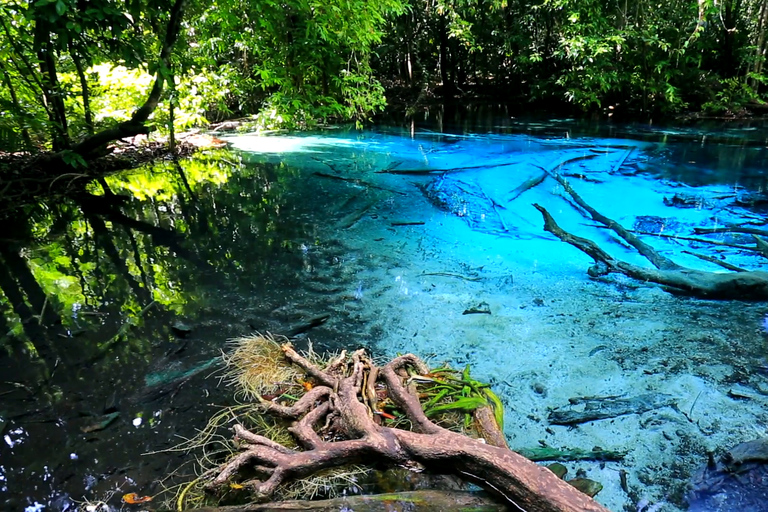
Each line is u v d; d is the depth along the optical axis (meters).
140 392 2.28
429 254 3.94
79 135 7.09
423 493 1.55
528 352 2.54
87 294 3.38
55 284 3.55
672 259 3.73
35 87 6.32
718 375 2.31
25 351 2.67
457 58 15.60
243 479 1.70
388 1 9.94
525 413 2.09
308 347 2.63
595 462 1.82
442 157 7.70
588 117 11.97
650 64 11.78
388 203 5.37
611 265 3.61
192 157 8.12
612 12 12.45
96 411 2.15
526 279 3.44
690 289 3.18
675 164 6.94
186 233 4.59
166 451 1.90
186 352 2.62
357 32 9.50
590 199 5.39
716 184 5.89
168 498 1.67
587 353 2.52
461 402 1.97
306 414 1.91
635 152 7.75
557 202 5.32
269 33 9.75
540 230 4.49
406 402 1.93
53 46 5.52
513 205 5.23
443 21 14.30
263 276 3.59
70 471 1.81
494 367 2.42
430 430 1.77
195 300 3.24
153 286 3.47
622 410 2.09
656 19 11.79
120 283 3.55
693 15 11.64
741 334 2.67
